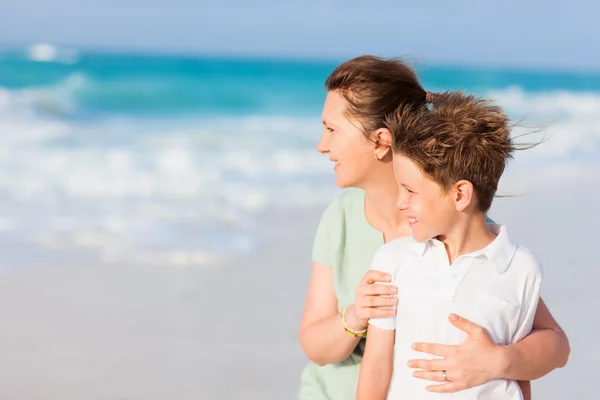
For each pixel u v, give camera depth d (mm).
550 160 15570
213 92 30219
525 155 15992
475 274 2115
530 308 2143
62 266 7133
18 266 7066
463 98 2135
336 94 2303
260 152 15148
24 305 6137
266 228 8742
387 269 2193
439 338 2096
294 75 41031
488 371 2033
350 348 2281
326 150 2346
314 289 2475
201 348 5402
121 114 23000
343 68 2303
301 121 22375
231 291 6566
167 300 6328
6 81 28375
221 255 7598
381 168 2303
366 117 2250
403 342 2139
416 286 2133
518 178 13039
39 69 32750
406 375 2127
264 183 11680
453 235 2135
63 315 5957
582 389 4809
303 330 2414
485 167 2051
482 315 2090
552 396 4695
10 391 4695
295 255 7676
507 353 2039
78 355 5258
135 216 9156
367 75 2264
